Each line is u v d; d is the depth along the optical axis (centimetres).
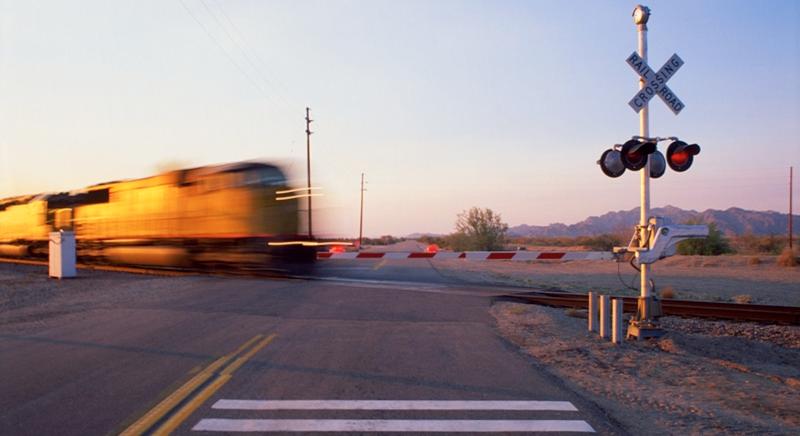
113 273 2988
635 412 800
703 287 2872
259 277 2655
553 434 689
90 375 942
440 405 796
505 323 1526
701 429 732
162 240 2883
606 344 1283
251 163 2638
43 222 3838
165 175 2928
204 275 2769
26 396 823
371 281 2675
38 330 1368
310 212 2764
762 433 724
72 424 704
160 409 761
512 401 821
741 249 5794
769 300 2381
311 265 2773
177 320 1502
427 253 2559
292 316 1577
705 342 1445
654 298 1379
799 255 4178
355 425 709
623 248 1371
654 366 1097
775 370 1174
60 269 2616
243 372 967
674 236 1331
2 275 2902
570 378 988
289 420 724
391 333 1341
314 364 1030
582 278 3259
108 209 3259
